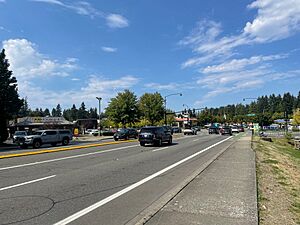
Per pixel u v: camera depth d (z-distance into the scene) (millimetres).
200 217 6090
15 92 66000
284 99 176500
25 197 8125
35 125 80688
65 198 8016
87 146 27812
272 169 13320
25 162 15867
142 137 27375
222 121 161625
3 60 65875
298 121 100375
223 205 6922
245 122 162250
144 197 8148
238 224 5691
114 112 67750
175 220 5922
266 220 6223
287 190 9297
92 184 9875
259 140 35875
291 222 6180
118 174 11844
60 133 35469
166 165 14492
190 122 131750
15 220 6234
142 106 78625
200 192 8172
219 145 28062
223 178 10211
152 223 5770
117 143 32281
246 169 12227
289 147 41719
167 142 31188
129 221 6047
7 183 10031
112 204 7438
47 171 12602
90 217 6406
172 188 9273
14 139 44750
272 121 139875
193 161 16078
